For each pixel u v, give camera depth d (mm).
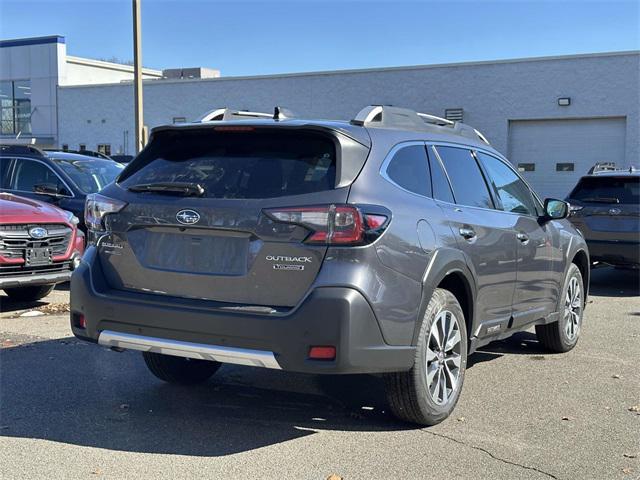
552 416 4809
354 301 3752
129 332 4207
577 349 6844
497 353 6660
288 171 4070
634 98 25328
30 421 4602
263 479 3738
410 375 4250
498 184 5641
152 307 4082
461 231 4699
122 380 5570
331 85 29797
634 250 10219
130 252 4320
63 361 6098
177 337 4043
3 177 10797
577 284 6828
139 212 4270
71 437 4324
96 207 4508
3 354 6312
